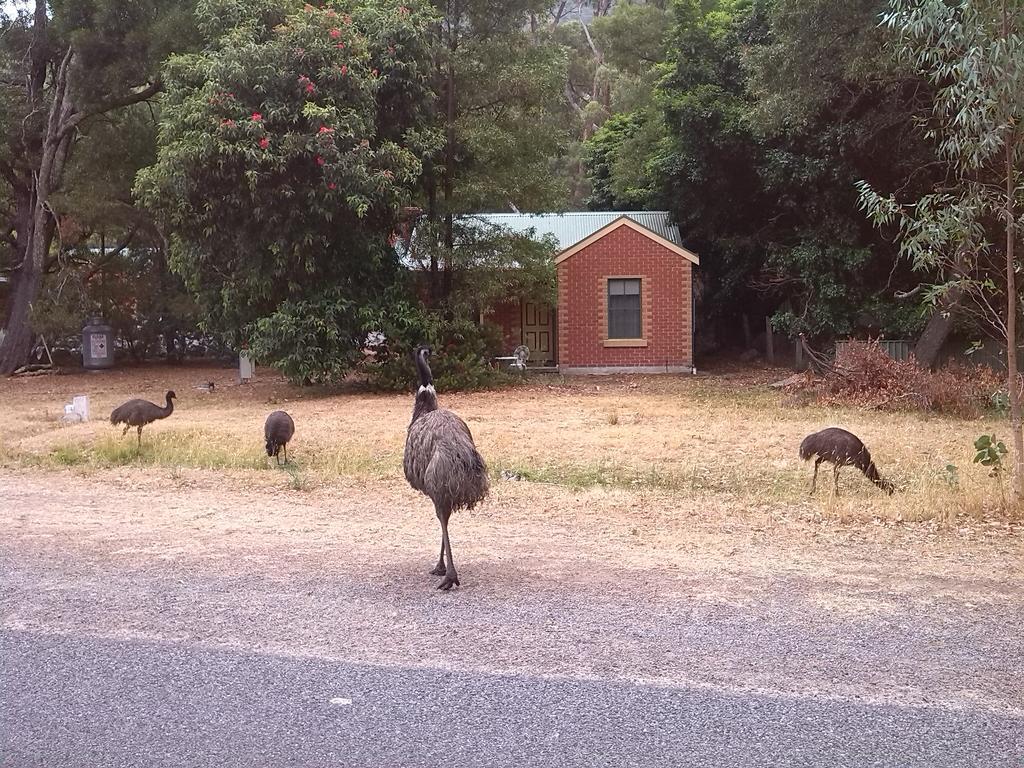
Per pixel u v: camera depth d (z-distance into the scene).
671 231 30.97
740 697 4.76
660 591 6.53
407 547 7.91
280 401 21.23
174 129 20.08
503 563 7.34
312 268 20.62
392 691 4.87
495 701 4.73
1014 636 5.59
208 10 20.86
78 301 30.69
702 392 21.84
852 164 23.41
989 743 4.25
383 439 14.70
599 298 27.02
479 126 22.34
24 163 30.80
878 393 18.28
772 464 12.45
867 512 9.07
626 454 13.34
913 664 5.17
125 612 6.17
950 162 12.93
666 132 33.03
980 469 11.48
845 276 24.67
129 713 4.64
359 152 19.48
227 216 20.58
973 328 20.77
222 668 5.20
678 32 28.53
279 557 7.59
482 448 13.86
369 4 21.55
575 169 49.94
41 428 16.55
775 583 6.71
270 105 19.69
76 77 27.42
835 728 4.41
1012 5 9.02
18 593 6.61
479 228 23.55
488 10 22.98
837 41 18.44
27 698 4.83
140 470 12.07
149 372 31.05
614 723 4.48
